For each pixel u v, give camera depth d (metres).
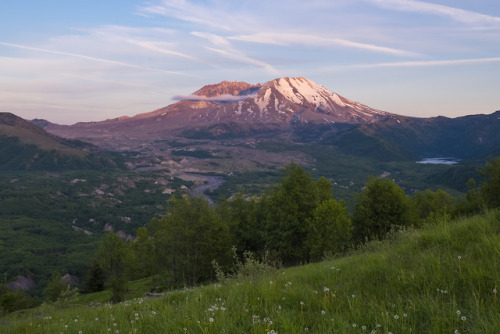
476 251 5.52
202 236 46.31
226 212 55.91
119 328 5.35
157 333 4.74
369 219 41.25
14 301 56.25
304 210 45.00
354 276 6.14
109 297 52.16
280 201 46.31
